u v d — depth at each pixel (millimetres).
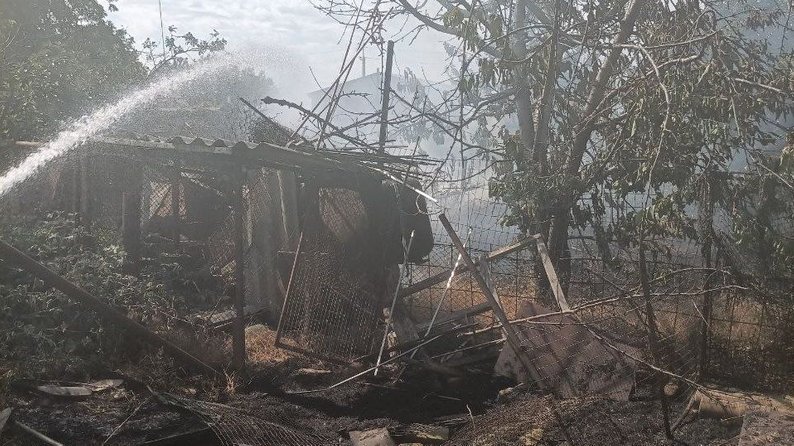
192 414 6277
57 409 6113
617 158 9664
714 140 8711
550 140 10734
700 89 9133
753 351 7387
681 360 7297
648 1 10555
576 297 8867
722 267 7453
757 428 5480
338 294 8242
